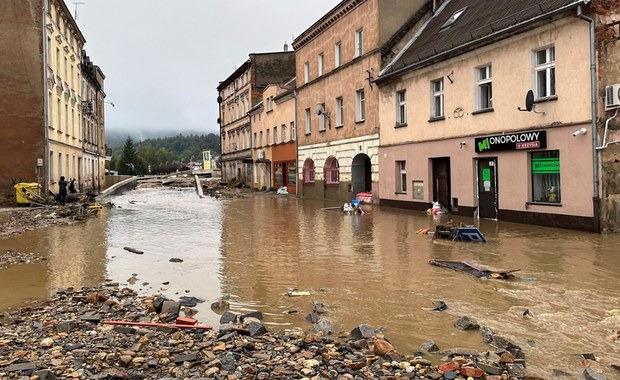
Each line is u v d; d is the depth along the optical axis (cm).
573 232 1373
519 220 1623
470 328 592
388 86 2439
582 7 1341
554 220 1484
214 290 813
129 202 3297
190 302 732
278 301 737
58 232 1636
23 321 655
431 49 2098
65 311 701
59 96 3378
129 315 673
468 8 2152
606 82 1343
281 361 497
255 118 5078
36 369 474
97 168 5319
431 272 902
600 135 1338
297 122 3781
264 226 1738
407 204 2297
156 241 1395
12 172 2925
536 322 611
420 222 1733
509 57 1650
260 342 556
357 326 589
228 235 1502
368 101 2655
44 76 2962
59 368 478
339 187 3069
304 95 3631
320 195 3375
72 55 3906
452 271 906
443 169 2073
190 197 3938
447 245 1201
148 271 976
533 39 1549
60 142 3372
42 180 2947
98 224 1886
